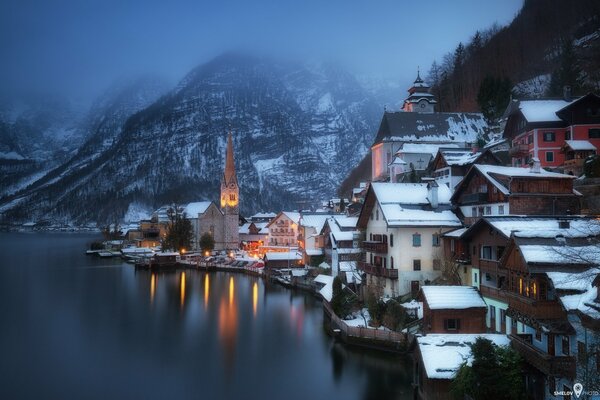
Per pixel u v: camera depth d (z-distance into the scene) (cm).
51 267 14812
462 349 3725
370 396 4366
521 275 3706
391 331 5328
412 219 6172
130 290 10362
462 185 6309
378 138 13575
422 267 6147
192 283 11331
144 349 6062
